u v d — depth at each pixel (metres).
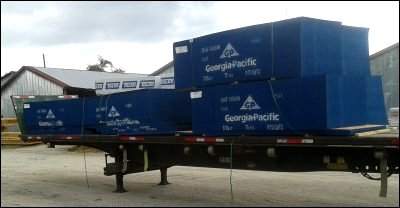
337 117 5.39
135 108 7.47
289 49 5.55
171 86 8.63
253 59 5.89
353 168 5.63
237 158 6.62
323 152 5.82
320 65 5.71
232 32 6.11
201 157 7.05
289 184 8.85
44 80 24.02
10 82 25.80
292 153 6.08
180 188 8.80
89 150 17.89
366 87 6.02
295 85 5.49
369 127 5.65
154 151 7.70
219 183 9.23
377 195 7.64
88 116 8.38
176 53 6.83
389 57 11.88
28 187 9.38
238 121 6.02
